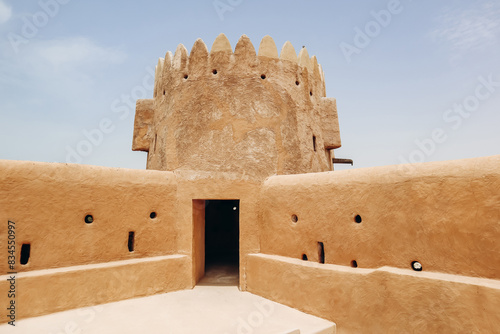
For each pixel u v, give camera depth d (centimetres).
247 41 840
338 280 528
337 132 1059
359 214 533
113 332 479
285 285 618
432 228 440
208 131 791
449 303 396
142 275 650
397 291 450
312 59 992
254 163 764
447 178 430
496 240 379
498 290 356
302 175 662
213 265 1008
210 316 555
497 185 382
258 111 802
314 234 604
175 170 773
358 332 491
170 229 726
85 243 600
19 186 538
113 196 645
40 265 549
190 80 838
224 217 1409
